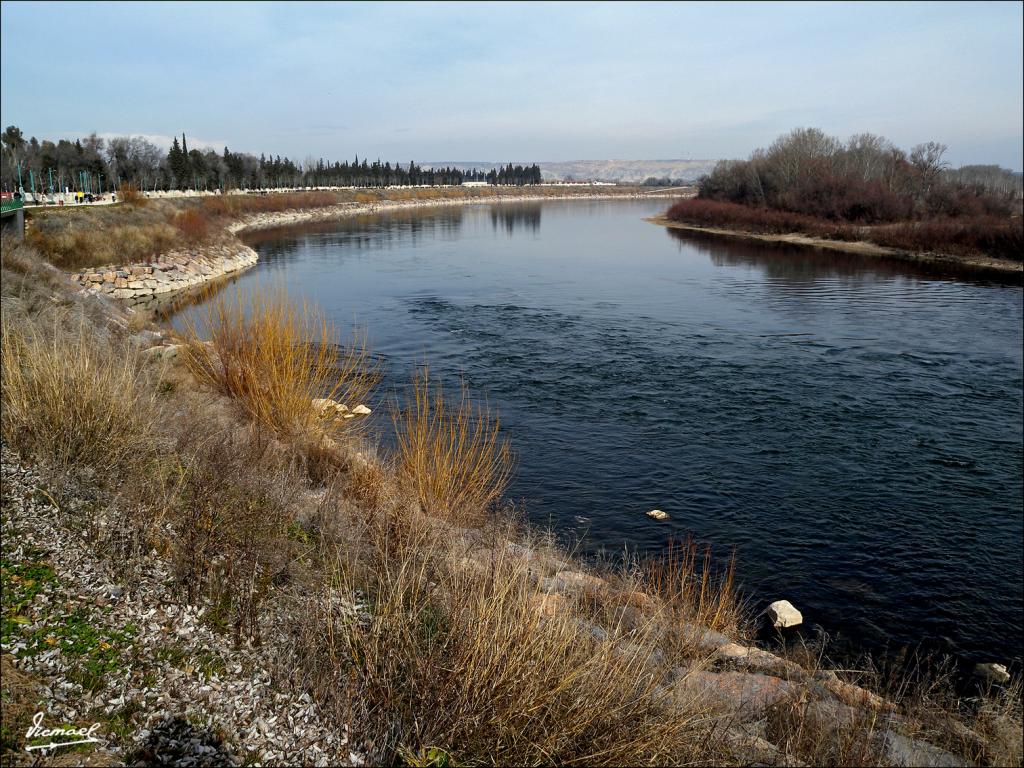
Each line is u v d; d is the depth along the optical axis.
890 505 12.84
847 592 10.16
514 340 24.95
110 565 5.40
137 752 3.63
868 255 53.47
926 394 19.47
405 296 33.81
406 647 4.77
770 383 20.25
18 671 4.02
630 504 12.50
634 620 6.57
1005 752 5.68
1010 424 17.12
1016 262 45.41
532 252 54.56
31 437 7.45
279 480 8.09
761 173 88.75
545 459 14.23
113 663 4.29
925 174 73.81
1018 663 8.77
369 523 7.29
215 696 4.18
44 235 32.75
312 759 3.86
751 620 9.16
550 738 4.15
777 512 12.45
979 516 12.49
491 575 5.73
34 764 3.40
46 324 12.55
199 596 5.23
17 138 71.25
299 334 12.49
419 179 173.38
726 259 50.91
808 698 5.62
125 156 91.25
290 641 4.88
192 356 12.64
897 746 5.43
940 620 9.60
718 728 4.90
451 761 4.08
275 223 82.94
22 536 5.60
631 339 25.52
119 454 7.32
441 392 17.45
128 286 30.95
